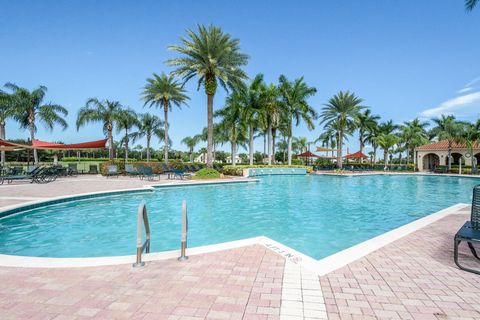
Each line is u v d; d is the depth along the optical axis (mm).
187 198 11141
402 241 4492
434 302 2566
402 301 2576
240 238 5945
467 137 28250
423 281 3014
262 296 2631
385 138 38250
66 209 8492
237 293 2684
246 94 25438
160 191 12781
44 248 5176
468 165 31969
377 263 3527
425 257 3756
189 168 23406
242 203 10234
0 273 3107
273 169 24875
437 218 6223
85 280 2947
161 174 21875
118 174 20469
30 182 14906
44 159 36094
